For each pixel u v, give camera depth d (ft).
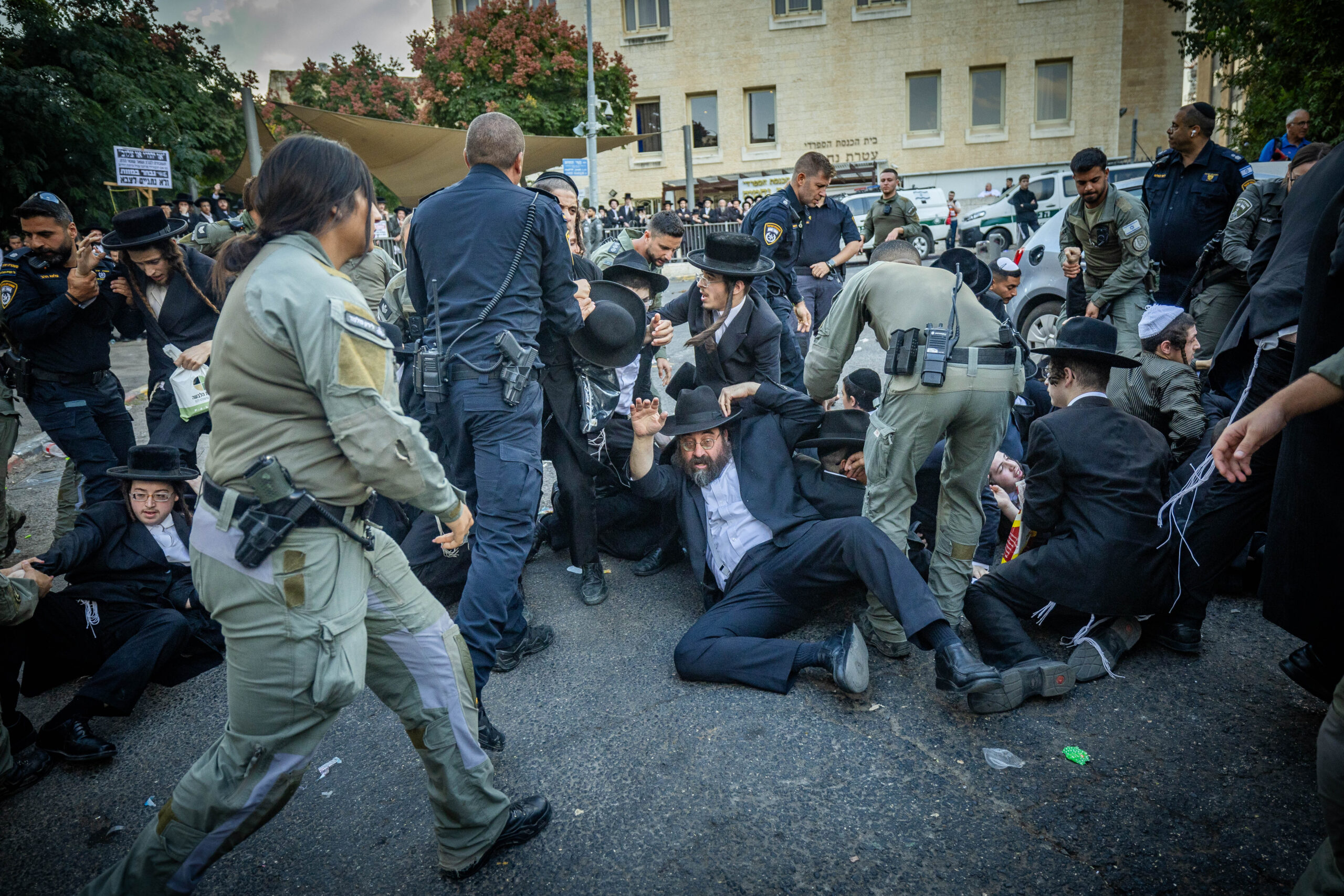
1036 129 91.71
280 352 5.46
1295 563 7.60
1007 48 90.38
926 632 9.06
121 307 13.66
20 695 10.86
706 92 96.27
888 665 10.20
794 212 18.28
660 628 11.43
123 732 9.78
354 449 5.54
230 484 5.61
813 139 95.61
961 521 10.26
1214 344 16.19
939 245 73.00
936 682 9.16
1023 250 27.12
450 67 75.92
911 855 7.18
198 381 12.79
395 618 6.38
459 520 6.34
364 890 7.13
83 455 13.80
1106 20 87.97
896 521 10.24
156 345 13.71
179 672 10.78
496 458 9.09
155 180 33.22
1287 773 7.91
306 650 5.65
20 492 19.29
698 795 8.05
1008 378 9.68
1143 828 7.35
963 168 93.66
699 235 72.43
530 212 9.45
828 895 6.81
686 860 7.24
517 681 10.29
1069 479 9.90
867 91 93.61
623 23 95.91
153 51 51.65
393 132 53.93
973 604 10.23
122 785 8.83
